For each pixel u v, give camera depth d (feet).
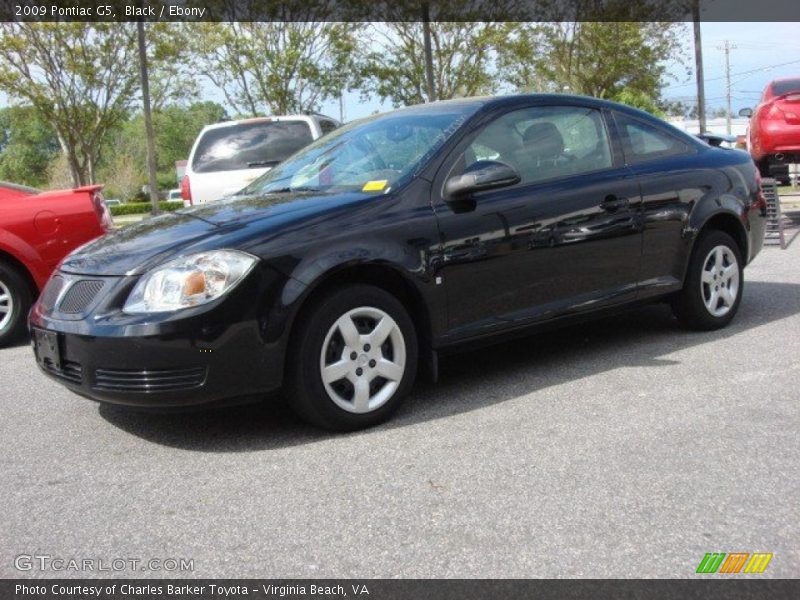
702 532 9.48
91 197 23.53
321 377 12.85
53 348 13.14
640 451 11.89
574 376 15.84
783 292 22.82
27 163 255.09
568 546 9.29
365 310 13.20
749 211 19.03
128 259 12.92
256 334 12.30
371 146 15.79
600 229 16.01
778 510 9.94
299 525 10.10
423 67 64.90
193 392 12.12
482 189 14.03
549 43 71.46
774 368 15.67
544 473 11.27
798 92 34.22
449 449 12.33
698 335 18.52
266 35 64.80
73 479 11.97
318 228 13.05
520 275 14.96
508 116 15.65
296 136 33.63
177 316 11.98
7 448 13.50
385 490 10.97
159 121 214.69
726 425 12.77
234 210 14.29
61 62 69.92
